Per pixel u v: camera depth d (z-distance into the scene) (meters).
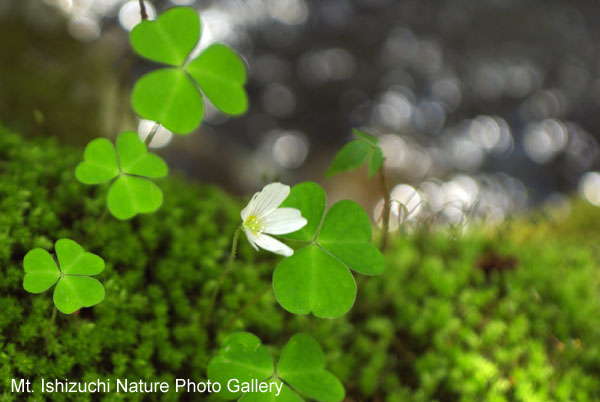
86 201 0.39
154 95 0.34
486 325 0.40
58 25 0.58
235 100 0.34
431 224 0.45
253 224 0.34
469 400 0.38
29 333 0.35
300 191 0.36
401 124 1.18
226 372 0.35
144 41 0.34
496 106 1.20
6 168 0.39
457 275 0.42
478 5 1.30
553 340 0.40
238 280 0.40
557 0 1.30
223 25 1.20
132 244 0.39
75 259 0.34
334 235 0.35
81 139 0.56
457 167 1.11
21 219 0.37
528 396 0.38
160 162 0.36
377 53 1.26
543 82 1.22
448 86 1.23
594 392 0.38
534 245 0.46
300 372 0.35
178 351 0.37
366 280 0.41
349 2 1.30
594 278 0.43
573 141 1.14
